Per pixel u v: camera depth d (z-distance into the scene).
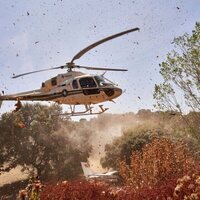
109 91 14.77
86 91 14.61
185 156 10.88
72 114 14.89
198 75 13.42
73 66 15.37
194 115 13.34
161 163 10.55
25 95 15.89
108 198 5.86
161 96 13.87
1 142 57.00
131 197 6.01
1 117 57.16
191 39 13.48
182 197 4.90
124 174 11.84
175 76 13.77
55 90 15.36
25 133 57.69
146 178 10.64
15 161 57.56
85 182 6.36
